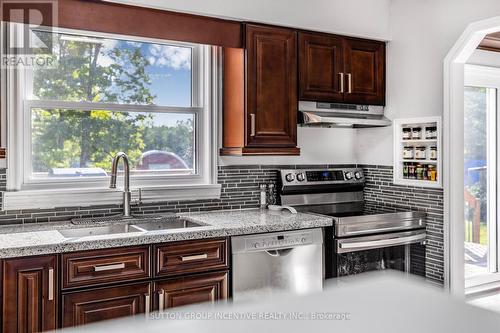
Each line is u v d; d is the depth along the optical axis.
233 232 2.57
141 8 2.74
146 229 2.80
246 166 3.33
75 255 2.19
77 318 2.20
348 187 3.71
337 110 3.37
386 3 3.54
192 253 2.47
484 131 4.22
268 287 2.68
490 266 4.27
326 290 0.27
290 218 2.90
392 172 3.50
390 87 3.54
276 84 3.07
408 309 0.24
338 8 3.32
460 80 3.09
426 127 3.26
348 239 2.90
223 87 3.22
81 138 2.88
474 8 2.93
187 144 3.22
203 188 3.14
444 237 3.11
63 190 2.72
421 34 3.28
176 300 2.43
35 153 2.74
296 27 3.16
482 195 4.21
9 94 2.59
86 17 2.60
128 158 3.02
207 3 2.86
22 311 2.09
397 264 3.12
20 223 2.64
